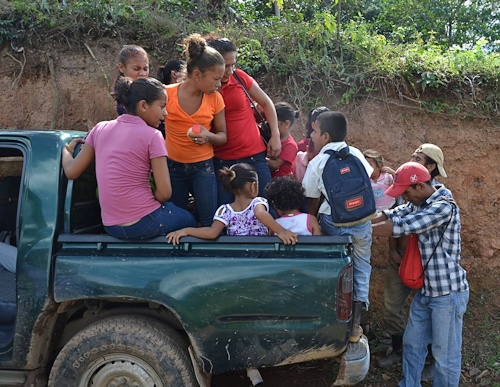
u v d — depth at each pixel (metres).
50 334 3.40
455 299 3.71
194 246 3.22
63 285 3.19
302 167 4.02
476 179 5.47
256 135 3.91
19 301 3.24
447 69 5.65
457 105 5.57
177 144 3.63
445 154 5.49
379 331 4.89
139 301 3.31
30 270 3.23
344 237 3.14
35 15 6.52
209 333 3.13
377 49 6.08
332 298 3.07
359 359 3.28
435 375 3.80
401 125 5.60
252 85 3.87
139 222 3.20
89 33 6.46
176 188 3.78
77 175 3.33
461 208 5.42
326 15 6.16
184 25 6.77
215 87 3.42
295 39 6.25
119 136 3.23
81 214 3.53
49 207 3.30
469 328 4.91
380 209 4.35
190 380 3.20
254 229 3.36
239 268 3.11
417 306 3.89
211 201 3.71
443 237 3.73
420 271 3.78
